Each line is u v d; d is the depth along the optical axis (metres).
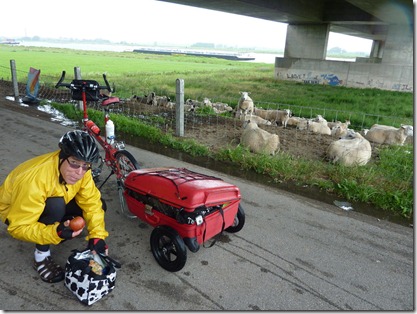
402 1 17.08
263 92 16.41
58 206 2.30
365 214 3.91
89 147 2.14
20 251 2.86
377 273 2.86
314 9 24.69
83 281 2.32
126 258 2.85
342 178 4.64
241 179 4.72
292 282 2.69
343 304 2.49
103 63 28.92
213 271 2.75
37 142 5.58
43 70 18.70
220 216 2.73
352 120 10.29
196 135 6.75
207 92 14.72
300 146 6.34
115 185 4.23
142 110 8.85
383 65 22.30
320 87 21.25
